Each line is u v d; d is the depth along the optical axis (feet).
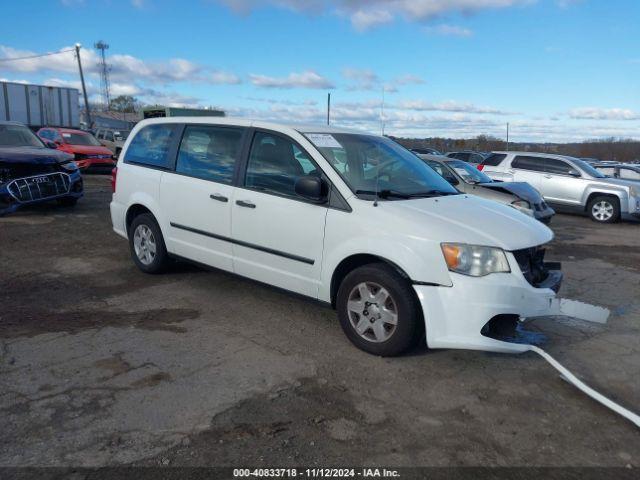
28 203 31.78
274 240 15.62
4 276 19.93
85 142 63.72
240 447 9.78
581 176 46.06
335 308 14.90
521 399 12.07
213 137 17.88
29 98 89.71
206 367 12.95
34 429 10.06
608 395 12.58
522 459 9.86
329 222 14.37
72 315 16.12
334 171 14.73
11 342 13.96
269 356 13.73
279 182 15.72
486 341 12.59
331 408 11.30
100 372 12.46
